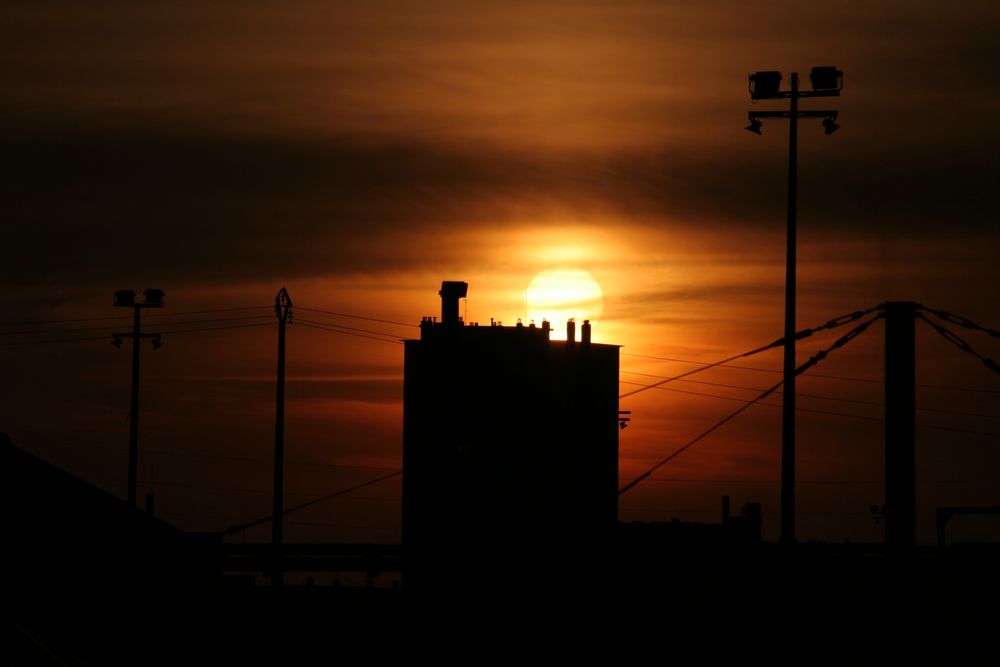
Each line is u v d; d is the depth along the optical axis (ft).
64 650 609.83
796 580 643.45
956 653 555.69
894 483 448.24
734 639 647.97
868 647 585.22
